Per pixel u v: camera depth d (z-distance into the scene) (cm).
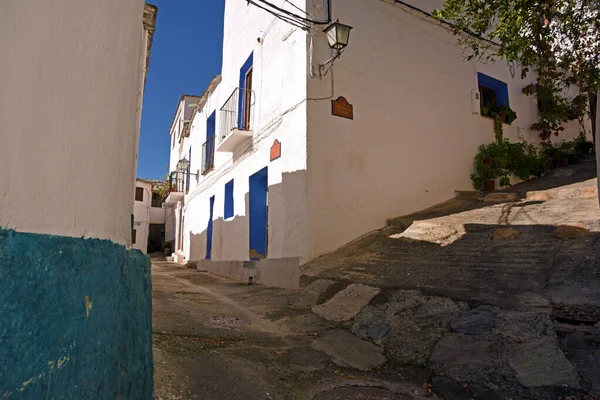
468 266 480
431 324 368
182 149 2070
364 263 579
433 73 883
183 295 662
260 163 852
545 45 479
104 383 162
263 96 864
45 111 129
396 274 508
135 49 258
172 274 1138
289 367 328
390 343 360
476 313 362
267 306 557
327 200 681
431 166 843
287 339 404
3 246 105
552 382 260
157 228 3042
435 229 633
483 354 307
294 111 711
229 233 1055
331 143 701
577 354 280
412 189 802
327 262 625
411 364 324
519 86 1100
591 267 395
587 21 475
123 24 219
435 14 548
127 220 246
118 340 184
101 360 159
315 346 375
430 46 885
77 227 153
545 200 703
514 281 414
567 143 1101
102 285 166
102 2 182
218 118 1280
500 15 480
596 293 349
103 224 186
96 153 175
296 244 675
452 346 327
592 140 1210
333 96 716
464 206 775
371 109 763
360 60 761
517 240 522
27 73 119
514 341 310
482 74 998
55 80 136
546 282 396
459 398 268
